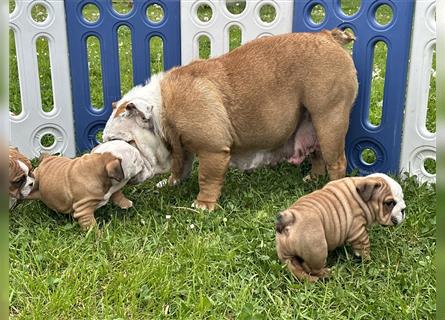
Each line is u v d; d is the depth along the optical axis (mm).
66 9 1448
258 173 1439
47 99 1863
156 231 1172
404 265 1077
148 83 1313
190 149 1283
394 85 1367
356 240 1059
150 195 1347
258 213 1223
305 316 922
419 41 1320
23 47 1462
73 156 1553
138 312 942
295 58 1263
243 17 1419
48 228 1174
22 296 965
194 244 1105
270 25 1413
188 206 1296
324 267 1037
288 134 1330
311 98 1274
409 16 1313
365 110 1413
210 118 1232
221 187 1300
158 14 3000
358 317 920
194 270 1032
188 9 1425
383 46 2463
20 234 1145
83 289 983
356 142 1441
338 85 1263
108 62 1487
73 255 1085
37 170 1234
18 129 1521
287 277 1019
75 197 1175
